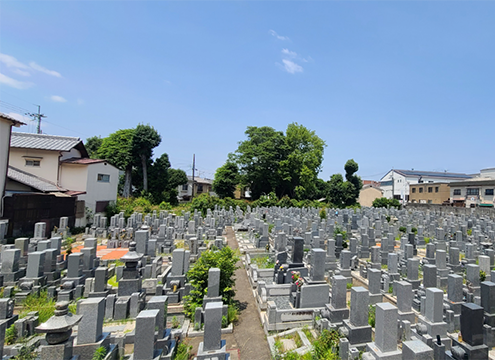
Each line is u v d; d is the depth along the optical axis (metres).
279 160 47.97
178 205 43.75
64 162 24.91
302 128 48.28
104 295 9.20
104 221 21.20
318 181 60.09
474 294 9.80
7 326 6.79
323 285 8.88
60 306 5.07
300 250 11.30
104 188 27.72
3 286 9.74
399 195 66.00
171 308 8.84
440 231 20.25
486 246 17.36
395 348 5.84
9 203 17.77
